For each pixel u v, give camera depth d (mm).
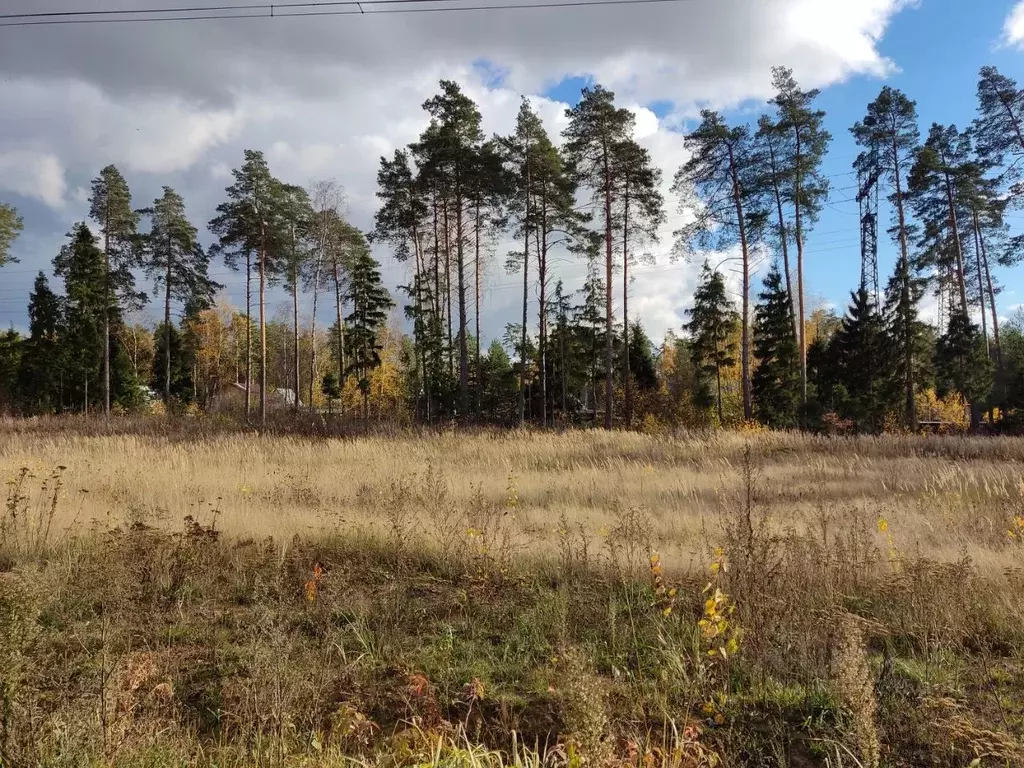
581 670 2709
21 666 2943
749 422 23656
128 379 42281
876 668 3682
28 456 12867
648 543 5699
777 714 3312
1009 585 5039
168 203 39000
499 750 2885
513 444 16328
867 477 11859
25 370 39344
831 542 6586
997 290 35000
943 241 31750
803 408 25859
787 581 4590
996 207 26391
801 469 12766
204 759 2795
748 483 5820
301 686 3324
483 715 3389
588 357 38844
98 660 3646
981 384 29641
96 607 4641
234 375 66250
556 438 17594
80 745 2635
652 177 25391
